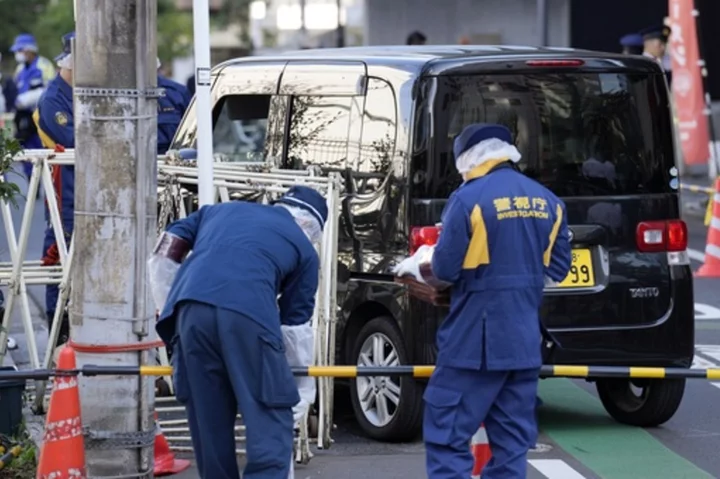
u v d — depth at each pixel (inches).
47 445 856.9
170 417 1159.6
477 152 844.6
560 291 1075.9
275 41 4537.4
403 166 1047.6
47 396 1163.3
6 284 1163.9
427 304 1036.5
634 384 1170.6
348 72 1122.7
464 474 837.8
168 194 1144.2
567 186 1080.2
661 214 1112.8
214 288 786.2
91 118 879.1
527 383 844.6
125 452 904.9
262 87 1219.9
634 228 1101.7
